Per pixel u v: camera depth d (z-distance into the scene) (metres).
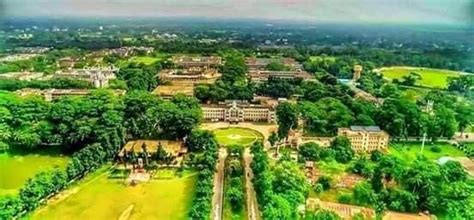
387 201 100.81
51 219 98.88
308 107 152.25
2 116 143.62
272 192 100.25
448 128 135.62
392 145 135.38
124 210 103.31
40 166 127.38
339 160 123.69
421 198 99.81
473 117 138.62
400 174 107.31
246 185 114.62
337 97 172.25
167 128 146.62
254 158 123.06
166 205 105.81
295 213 94.50
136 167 126.44
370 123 143.62
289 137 139.50
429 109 145.75
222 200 106.44
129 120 146.50
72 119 142.62
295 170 109.31
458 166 109.19
